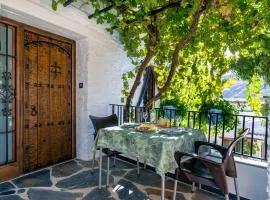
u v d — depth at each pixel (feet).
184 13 9.92
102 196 9.11
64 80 13.12
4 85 10.14
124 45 15.07
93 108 13.85
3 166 10.21
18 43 10.53
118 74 15.99
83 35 12.83
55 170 11.81
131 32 13.52
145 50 14.12
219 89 12.96
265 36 8.70
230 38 10.34
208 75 13.14
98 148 10.98
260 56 8.95
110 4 11.04
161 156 7.34
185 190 9.84
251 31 9.25
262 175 8.66
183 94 14.01
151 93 20.10
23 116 10.89
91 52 13.52
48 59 12.12
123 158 13.82
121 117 14.92
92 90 13.71
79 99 13.67
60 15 11.25
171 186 10.20
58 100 12.78
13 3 9.19
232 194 9.33
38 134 11.74
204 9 9.13
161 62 13.55
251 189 8.93
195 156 6.93
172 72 11.84
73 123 13.78
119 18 12.61
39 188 9.67
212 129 13.60
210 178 6.92
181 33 11.63
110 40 15.01
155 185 10.26
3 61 10.08
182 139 8.21
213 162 6.61
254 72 9.21
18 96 10.61
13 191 9.33
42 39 11.78
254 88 10.29
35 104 11.51
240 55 9.84
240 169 9.20
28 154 11.28
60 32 12.19
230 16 9.17
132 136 8.39
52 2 9.83
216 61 12.47
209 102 14.15
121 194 9.32
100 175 9.71
